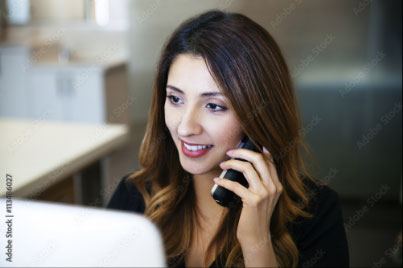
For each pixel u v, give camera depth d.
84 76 3.19
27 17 3.83
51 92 3.27
